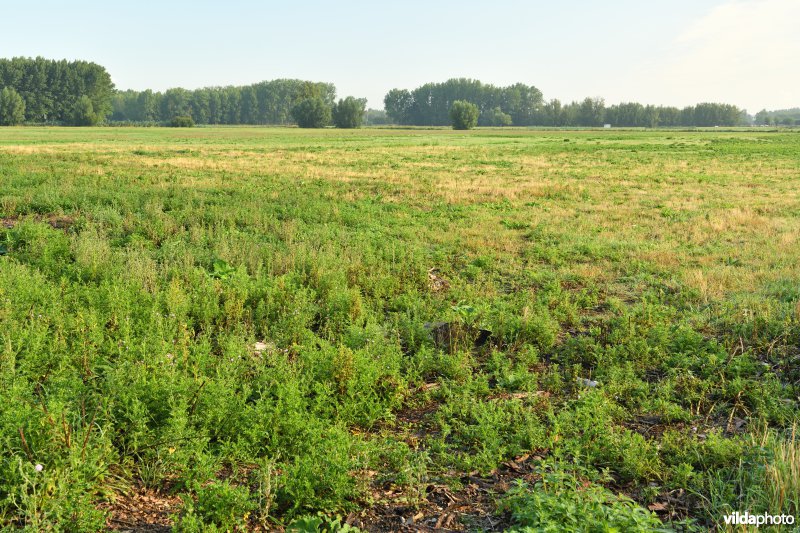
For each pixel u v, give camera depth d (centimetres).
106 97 14312
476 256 1387
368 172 2998
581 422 611
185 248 1266
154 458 510
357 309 933
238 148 4822
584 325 952
